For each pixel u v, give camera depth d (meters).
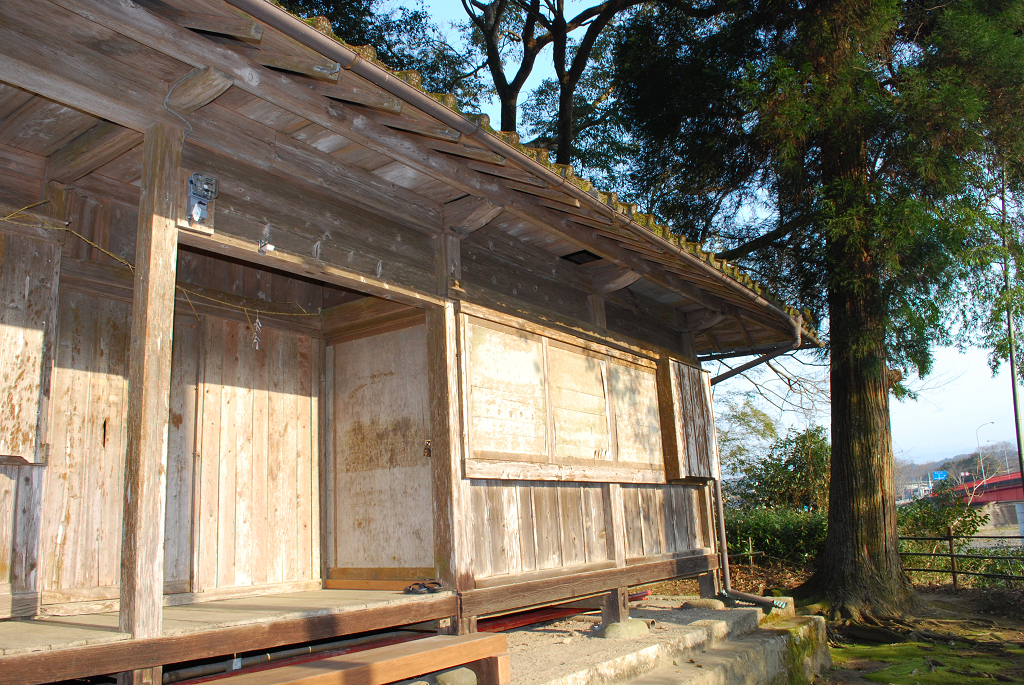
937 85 9.27
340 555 5.25
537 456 5.29
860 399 9.71
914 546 12.62
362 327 5.45
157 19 2.91
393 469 5.06
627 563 6.12
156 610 2.94
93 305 4.34
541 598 4.92
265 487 5.06
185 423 4.73
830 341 10.01
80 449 4.16
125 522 2.97
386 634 4.75
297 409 5.41
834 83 9.51
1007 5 10.14
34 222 3.81
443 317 4.70
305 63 3.19
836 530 9.62
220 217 3.50
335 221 4.13
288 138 3.88
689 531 7.38
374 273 4.30
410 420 5.03
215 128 3.51
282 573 5.04
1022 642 7.93
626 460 6.44
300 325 5.55
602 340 6.45
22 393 3.63
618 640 5.34
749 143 11.05
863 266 9.47
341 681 3.22
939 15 9.88
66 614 3.91
